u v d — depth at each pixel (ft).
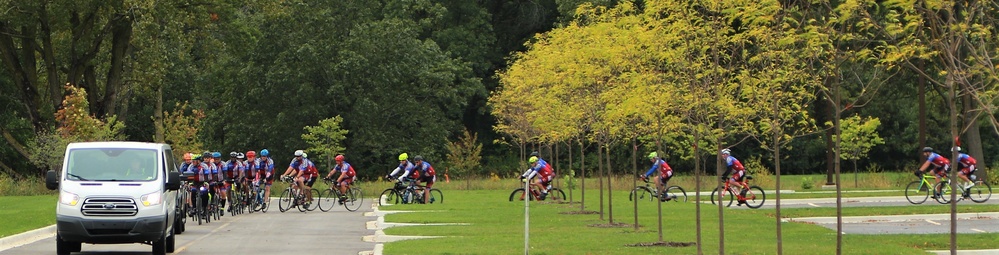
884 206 102.89
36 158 144.25
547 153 242.17
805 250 61.72
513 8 252.42
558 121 98.48
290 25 210.18
